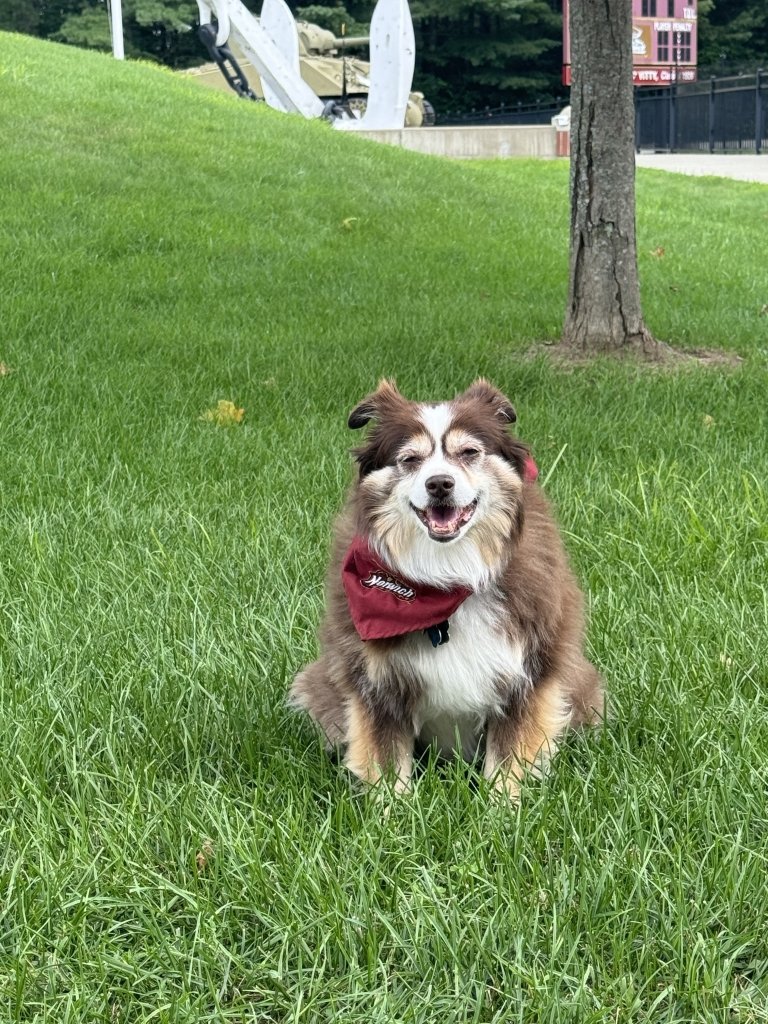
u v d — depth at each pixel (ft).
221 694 7.85
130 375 14.38
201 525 9.80
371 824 6.65
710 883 6.29
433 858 6.59
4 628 8.53
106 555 9.55
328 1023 5.86
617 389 13.94
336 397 13.79
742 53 113.19
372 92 57.36
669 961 6.00
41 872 6.35
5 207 22.75
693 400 13.60
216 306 18.66
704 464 11.20
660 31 85.87
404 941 6.11
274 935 6.15
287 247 22.95
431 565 6.93
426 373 14.51
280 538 9.74
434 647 7.02
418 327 17.44
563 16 99.76
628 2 14.82
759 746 7.18
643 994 5.94
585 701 7.57
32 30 116.16
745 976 6.04
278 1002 5.95
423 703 7.22
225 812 6.63
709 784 6.92
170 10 109.29
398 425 7.25
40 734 7.38
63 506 10.35
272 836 6.58
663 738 7.32
